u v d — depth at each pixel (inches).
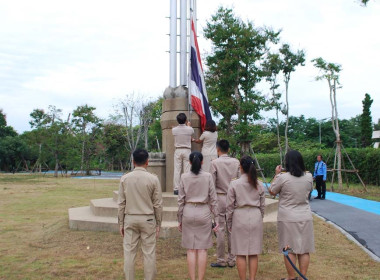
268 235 286.2
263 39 644.7
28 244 280.4
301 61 792.9
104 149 1657.2
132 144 1501.0
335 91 733.3
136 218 178.7
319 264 225.3
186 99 366.9
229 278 202.5
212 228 193.8
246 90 661.3
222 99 647.8
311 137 1924.2
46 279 202.4
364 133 1443.2
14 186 848.9
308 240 178.4
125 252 179.3
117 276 206.7
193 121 360.5
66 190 742.5
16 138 2022.6
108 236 285.6
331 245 273.0
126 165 1895.9
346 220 372.2
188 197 190.1
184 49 378.9
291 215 179.0
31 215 421.4
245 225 182.4
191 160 193.6
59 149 1323.8
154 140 1635.1
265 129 1519.4
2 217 407.2
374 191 696.4
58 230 311.3
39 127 1401.3
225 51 645.9
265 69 770.2
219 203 220.7
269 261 231.0
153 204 183.6
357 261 231.8
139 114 1445.6
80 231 303.3
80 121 1524.4
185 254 245.9
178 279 200.4
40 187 818.8
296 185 180.5
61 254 250.1
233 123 695.1
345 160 920.9
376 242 279.0
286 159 187.8
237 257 185.0
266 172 1245.1
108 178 1252.5
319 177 571.5
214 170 221.6
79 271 214.8
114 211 318.7
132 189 180.4
